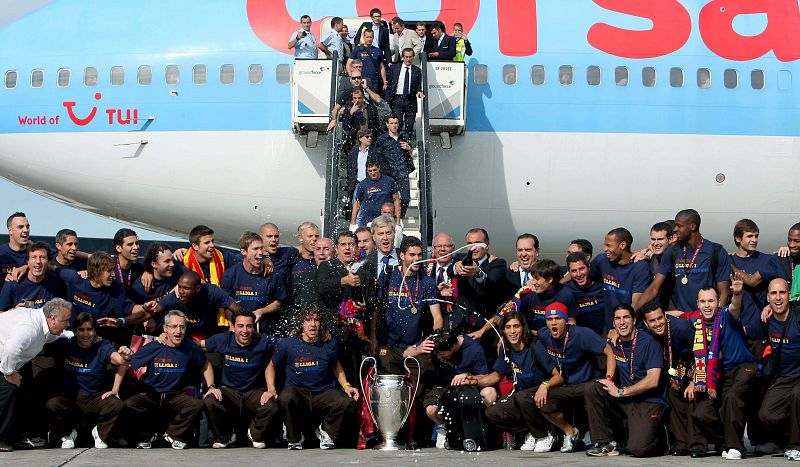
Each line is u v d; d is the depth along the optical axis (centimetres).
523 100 1975
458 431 1084
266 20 1978
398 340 1146
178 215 2017
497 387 1130
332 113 1656
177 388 1092
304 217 2003
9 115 1956
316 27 1967
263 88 1939
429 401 1129
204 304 1156
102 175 1961
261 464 930
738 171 2036
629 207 2036
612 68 1997
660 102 2002
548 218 2034
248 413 1095
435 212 2005
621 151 1994
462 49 1869
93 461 944
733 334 1045
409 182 1509
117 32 1981
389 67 1703
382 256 1229
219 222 2027
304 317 1086
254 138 1936
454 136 1959
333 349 1098
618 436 1091
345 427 1089
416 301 1141
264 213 2000
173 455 1009
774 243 2147
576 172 1995
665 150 2005
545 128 1977
